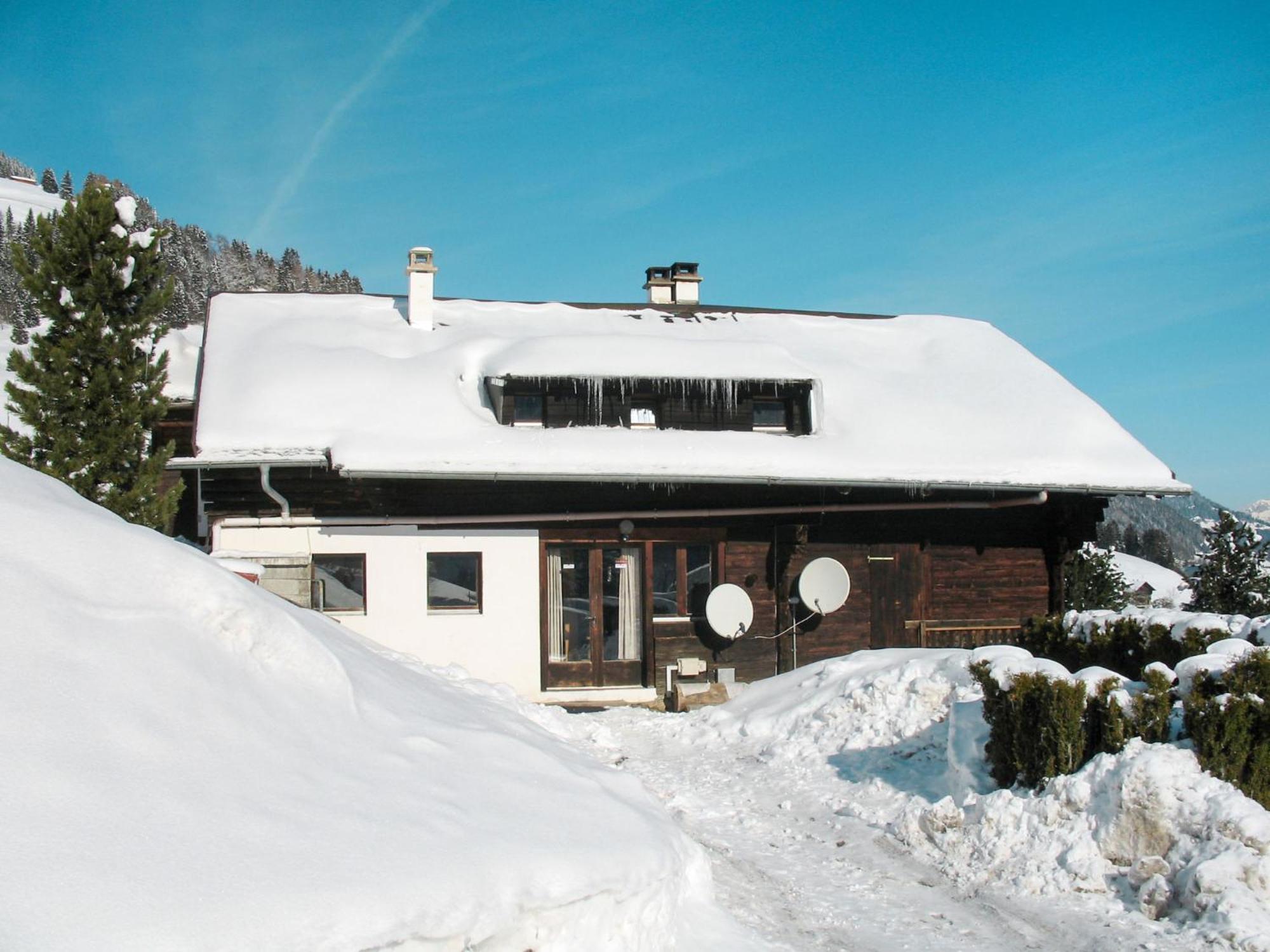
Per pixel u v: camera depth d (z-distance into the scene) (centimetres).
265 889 366
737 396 1512
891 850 769
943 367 1748
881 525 1518
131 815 374
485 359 1484
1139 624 976
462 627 1333
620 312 1794
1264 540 2017
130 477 1241
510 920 422
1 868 327
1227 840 612
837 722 1026
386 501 1330
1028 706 761
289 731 484
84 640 445
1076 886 652
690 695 1352
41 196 14450
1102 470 1508
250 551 1288
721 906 632
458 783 529
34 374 1217
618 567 1420
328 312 1661
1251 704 673
